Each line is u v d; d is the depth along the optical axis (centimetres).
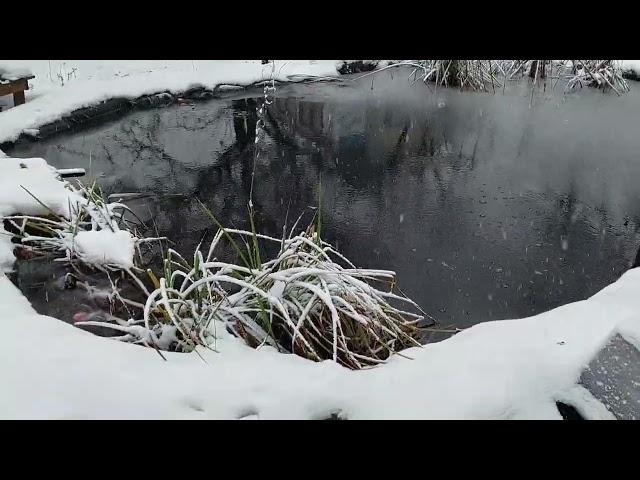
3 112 690
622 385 187
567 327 228
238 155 641
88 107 740
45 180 412
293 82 944
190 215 487
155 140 687
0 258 312
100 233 324
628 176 588
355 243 449
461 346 220
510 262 423
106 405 183
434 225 480
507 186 563
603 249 444
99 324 240
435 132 728
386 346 241
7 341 217
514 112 816
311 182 569
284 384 196
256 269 286
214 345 230
